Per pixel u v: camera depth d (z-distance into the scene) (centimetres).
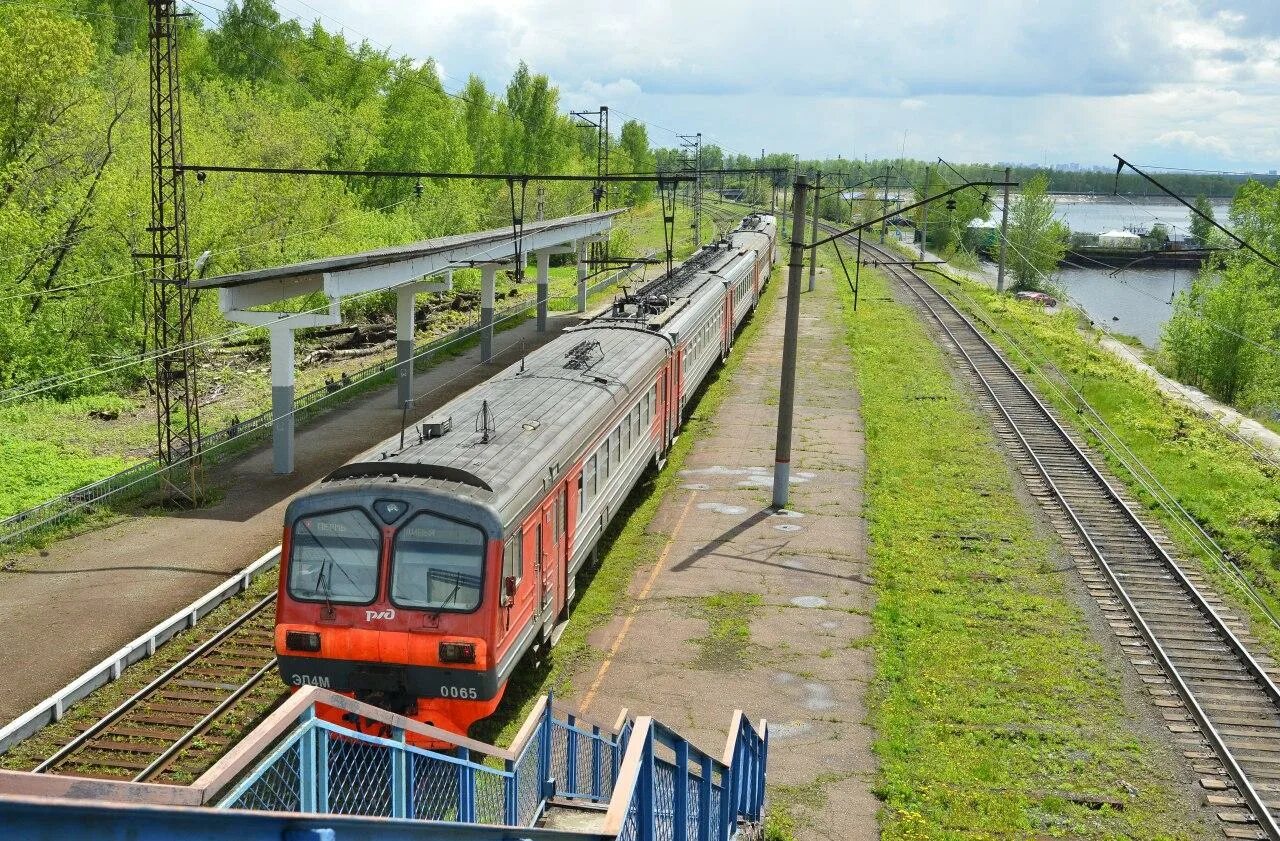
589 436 1891
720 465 2862
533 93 8988
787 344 2453
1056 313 6881
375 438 3123
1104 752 1470
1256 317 4872
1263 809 1316
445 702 1333
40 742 1404
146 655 1689
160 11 2595
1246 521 2553
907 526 2406
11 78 3706
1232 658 1784
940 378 4078
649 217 12231
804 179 2394
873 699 1611
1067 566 2189
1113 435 3303
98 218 3750
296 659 1351
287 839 320
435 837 409
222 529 2334
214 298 4019
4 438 3061
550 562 1641
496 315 5634
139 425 3425
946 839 1250
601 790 1309
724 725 1523
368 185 6700
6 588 1975
